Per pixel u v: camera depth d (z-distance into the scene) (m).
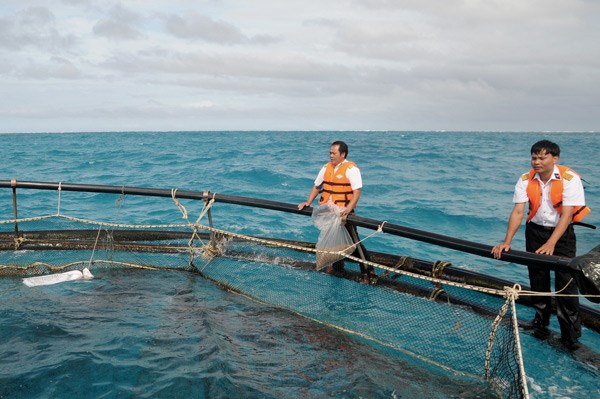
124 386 4.55
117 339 5.45
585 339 6.13
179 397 4.41
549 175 5.33
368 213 14.99
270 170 24.44
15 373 4.70
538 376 5.22
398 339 5.80
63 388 4.49
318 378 4.91
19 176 23.84
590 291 4.67
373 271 7.67
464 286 5.23
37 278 7.71
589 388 5.00
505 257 5.29
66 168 27.23
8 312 6.14
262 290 7.23
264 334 5.92
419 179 22.81
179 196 8.20
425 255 10.48
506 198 17.84
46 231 9.12
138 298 6.90
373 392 4.69
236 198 7.86
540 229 5.56
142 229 10.20
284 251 8.70
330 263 7.15
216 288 7.46
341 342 5.78
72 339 5.43
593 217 14.25
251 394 4.51
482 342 5.45
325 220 7.02
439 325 5.99
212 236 8.30
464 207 15.99
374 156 35.34
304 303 6.80
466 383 4.96
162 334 5.62
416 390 4.79
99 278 7.79
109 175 24.11
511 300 4.86
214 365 4.94
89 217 13.64
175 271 8.22
